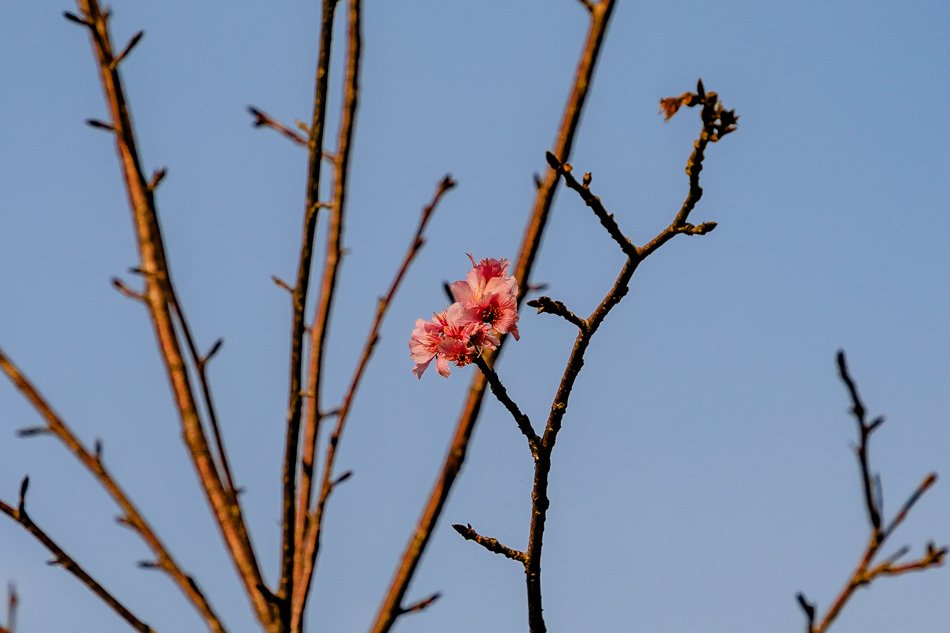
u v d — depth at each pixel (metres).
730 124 4.55
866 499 4.05
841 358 4.13
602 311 4.94
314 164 6.13
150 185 6.37
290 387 5.82
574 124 6.91
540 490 5.17
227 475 6.00
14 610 5.42
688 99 4.55
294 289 5.96
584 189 4.72
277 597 5.50
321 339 6.38
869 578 4.00
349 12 6.93
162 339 6.30
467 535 5.27
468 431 6.38
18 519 5.52
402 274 6.71
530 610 5.28
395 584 6.04
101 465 5.81
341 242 6.55
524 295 6.61
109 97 6.37
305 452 6.14
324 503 5.91
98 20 6.75
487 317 5.30
